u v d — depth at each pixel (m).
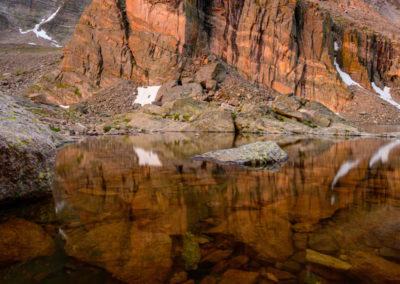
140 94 31.81
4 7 101.81
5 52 68.06
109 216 2.39
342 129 19.58
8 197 2.87
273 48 40.28
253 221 2.26
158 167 5.11
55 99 32.97
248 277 1.45
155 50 33.25
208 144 10.13
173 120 22.14
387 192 3.26
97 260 1.62
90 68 34.66
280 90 40.38
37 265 1.56
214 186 3.56
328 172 4.75
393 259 1.62
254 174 4.48
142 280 1.42
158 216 2.38
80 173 4.46
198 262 1.60
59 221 2.26
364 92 46.91
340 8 81.12
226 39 39.72
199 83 32.25
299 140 13.14
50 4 112.88
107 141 11.30
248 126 19.61
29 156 3.13
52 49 76.25
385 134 17.97
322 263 1.58
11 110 3.66
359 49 52.50
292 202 2.80
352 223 2.20
